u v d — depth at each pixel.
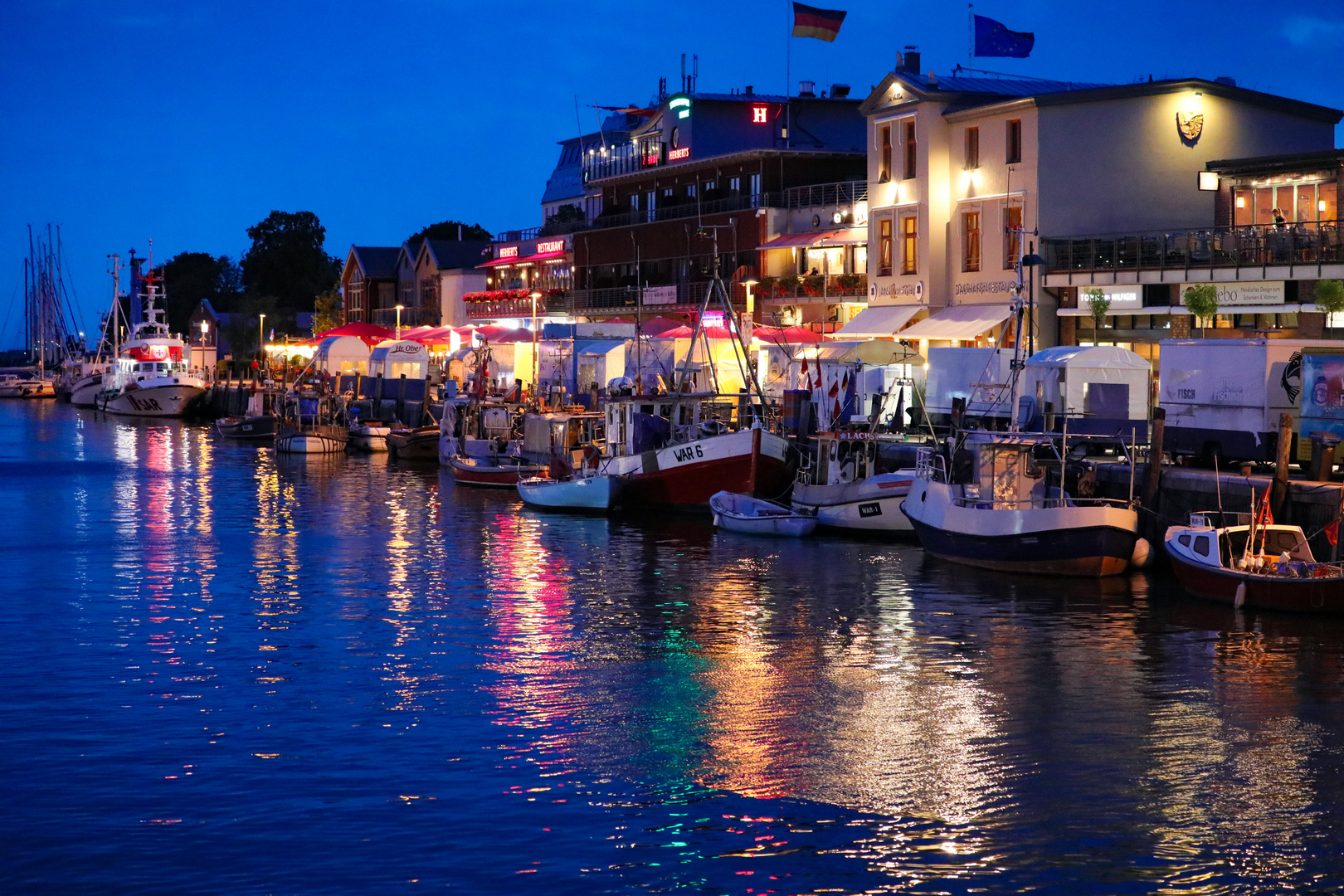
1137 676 27.67
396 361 97.75
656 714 25.30
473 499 59.44
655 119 99.81
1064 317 62.12
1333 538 32.97
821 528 47.09
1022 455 39.28
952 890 18.00
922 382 56.62
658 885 18.06
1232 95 63.25
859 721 24.89
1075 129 62.28
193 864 18.55
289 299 181.62
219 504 58.16
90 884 17.98
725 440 50.81
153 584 38.78
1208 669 28.12
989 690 26.86
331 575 40.28
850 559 41.62
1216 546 33.59
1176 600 34.16
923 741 23.72
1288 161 54.75
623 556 43.22
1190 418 41.12
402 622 33.47
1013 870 18.58
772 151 87.06
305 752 23.03
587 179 111.50
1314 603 31.66
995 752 23.14
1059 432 43.62
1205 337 54.03
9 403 160.75
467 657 29.83
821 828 19.89
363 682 27.62
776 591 36.88
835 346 61.09
